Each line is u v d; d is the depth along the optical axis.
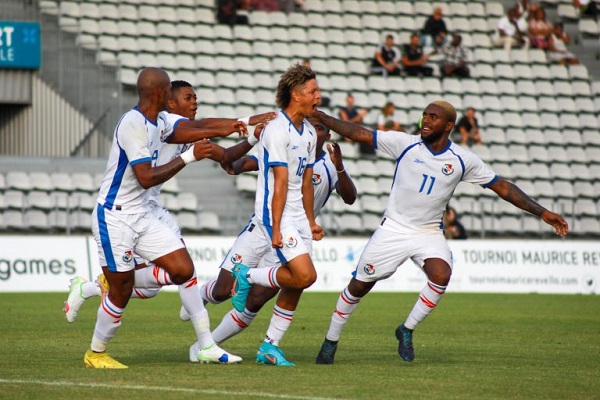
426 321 46.91
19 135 82.62
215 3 97.62
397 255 29.72
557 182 91.44
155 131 27.58
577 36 109.69
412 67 96.38
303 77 27.67
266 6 99.94
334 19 101.25
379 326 43.75
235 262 31.48
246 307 30.02
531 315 51.09
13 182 75.94
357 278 29.62
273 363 28.59
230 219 77.81
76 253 64.50
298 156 27.84
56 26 84.50
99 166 79.31
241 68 92.56
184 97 31.88
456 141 91.12
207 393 22.91
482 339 38.50
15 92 81.00
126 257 27.39
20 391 23.12
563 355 32.94
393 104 89.88
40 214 73.94
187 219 76.94
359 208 81.94
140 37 91.75
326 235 77.25
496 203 85.25
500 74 100.50
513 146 92.88
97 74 85.12
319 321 45.88
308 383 24.81
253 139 31.14
